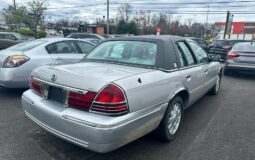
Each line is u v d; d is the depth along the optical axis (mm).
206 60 5133
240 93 6727
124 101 2564
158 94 3059
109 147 2512
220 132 3980
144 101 2812
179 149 3379
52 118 2811
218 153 3297
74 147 3330
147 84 2889
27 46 5762
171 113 3539
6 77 5121
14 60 5164
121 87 2586
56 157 3082
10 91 5945
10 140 3482
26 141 3467
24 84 5332
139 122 2762
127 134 2627
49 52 5738
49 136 3633
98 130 2439
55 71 2996
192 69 4090
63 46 6102
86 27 49438
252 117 4746
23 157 3062
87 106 2588
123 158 3109
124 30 57031
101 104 2518
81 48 6480
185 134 3863
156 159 3113
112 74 2807
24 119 4246
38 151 3213
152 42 3641
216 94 6438
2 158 3025
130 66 3373
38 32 34062
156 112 3061
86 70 2986
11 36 15328
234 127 4211
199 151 3338
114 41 4020
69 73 2846
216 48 14828
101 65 3404
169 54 3525
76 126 2562
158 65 3338
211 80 5461
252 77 9445
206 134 3889
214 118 4637
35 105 3074
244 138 3779
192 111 5031
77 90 2645
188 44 4305
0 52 5629
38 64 5406
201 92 4773
